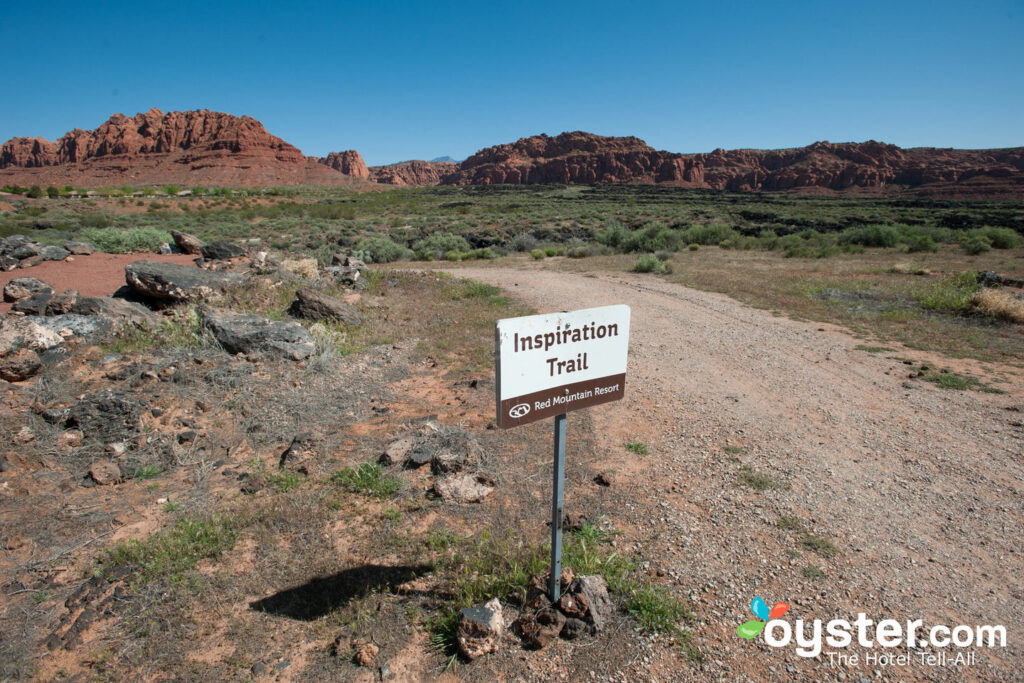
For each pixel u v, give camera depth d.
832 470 5.07
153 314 8.83
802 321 11.48
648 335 10.48
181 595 3.42
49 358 6.54
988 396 7.04
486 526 4.13
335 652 3.01
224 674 2.89
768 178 172.50
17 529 4.03
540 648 3.02
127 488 4.66
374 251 26.06
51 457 4.89
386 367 8.06
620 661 2.95
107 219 33.28
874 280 16.50
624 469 5.07
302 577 3.60
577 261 23.81
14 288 9.30
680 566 3.69
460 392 7.11
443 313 11.84
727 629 3.18
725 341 9.96
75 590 3.50
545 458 5.26
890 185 154.00
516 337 2.77
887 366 8.36
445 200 88.56
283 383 6.88
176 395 6.09
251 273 11.77
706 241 32.38
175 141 174.75
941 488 4.76
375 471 4.80
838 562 3.75
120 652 3.02
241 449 5.34
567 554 3.73
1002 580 3.63
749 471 5.02
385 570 3.66
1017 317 10.88
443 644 3.04
